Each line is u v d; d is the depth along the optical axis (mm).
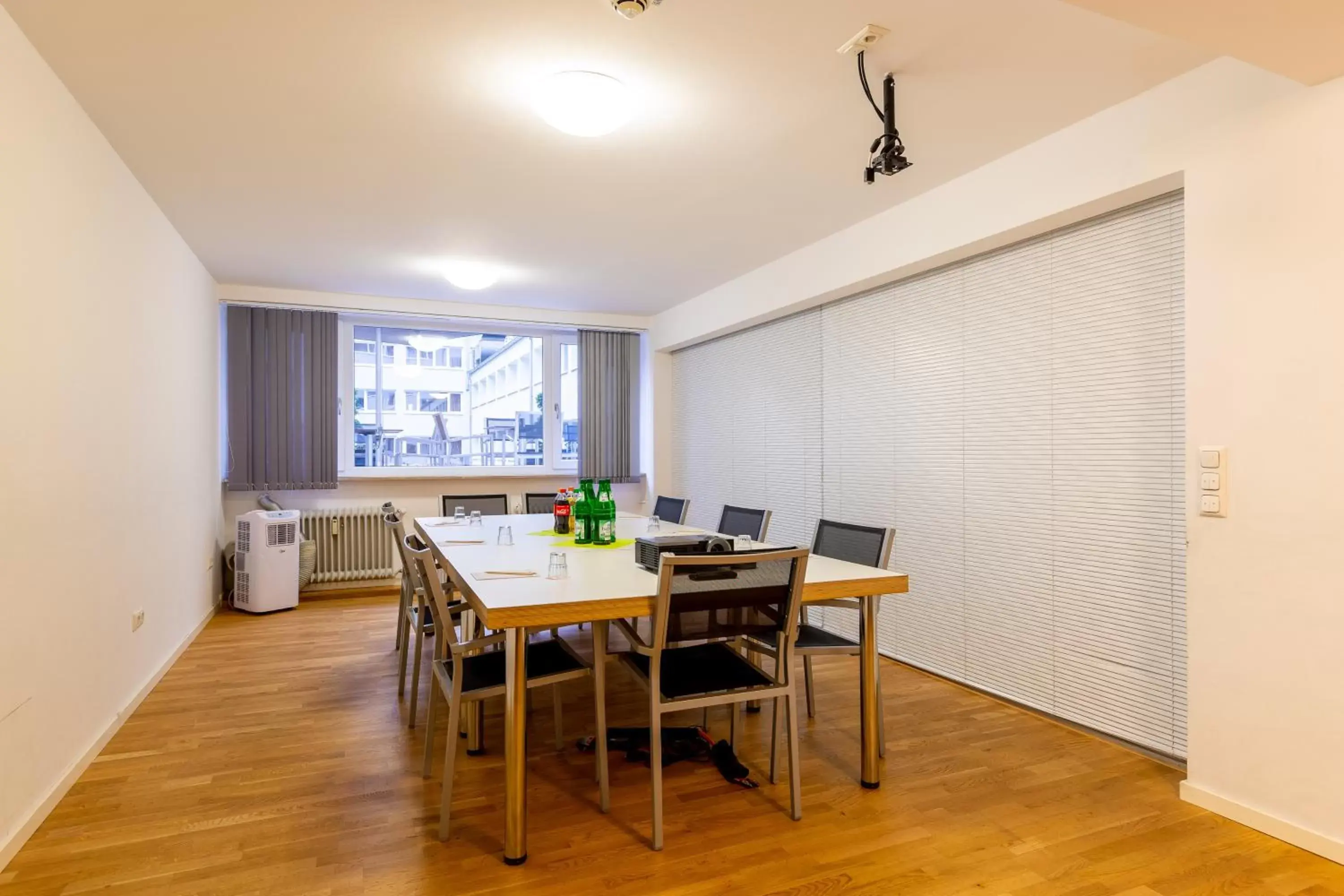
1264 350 2064
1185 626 2494
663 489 6449
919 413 3695
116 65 2180
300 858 1897
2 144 1877
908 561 3770
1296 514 1992
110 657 2707
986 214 3023
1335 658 1914
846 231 3883
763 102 2438
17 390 1954
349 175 3070
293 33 2010
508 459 6449
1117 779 2406
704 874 1841
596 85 2221
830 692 3344
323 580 5570
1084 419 2846
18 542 1958
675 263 4598
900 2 1891
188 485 4070
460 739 2732
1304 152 1980
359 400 5973
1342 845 1889
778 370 4895
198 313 4391
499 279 4996
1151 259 2590
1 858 1829
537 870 1854
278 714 2994
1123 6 1564
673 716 2988
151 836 2008
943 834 2049
